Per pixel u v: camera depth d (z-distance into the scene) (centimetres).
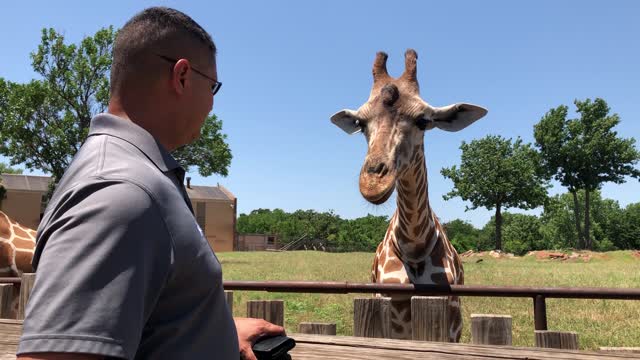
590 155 4700
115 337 80
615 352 191
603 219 7525
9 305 355
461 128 435
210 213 4447
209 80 118
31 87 1962
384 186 362
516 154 4541
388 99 412
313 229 5884
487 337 246
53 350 76
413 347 201
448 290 308
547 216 7825
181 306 97
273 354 136
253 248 5572
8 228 745
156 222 90
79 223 84
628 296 279
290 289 338
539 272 1762
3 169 5628
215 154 2289
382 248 489
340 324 752
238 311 833
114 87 111
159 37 109
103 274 81
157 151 103
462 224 7500
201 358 99
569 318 808
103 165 93
